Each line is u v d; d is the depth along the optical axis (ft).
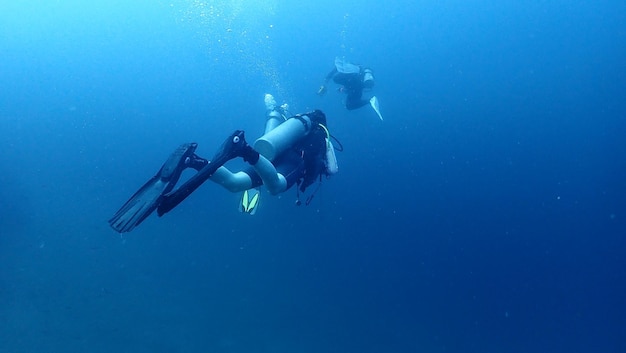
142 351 20.51
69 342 20.29
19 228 28.78
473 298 34.27
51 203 32.35
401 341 26.71
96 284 24.81
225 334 22.82
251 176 12.10
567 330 34.71
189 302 24.85
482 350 28.96
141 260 27.81
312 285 29.78
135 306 23.65
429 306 31.86
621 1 269.03
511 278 39.14
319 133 15.90
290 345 23.21
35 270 25.03
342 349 24.06
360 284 31.63
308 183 15.84
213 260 29.32
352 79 32.73
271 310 25.94
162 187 8.61
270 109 21.47
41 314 21.80
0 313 21.38
